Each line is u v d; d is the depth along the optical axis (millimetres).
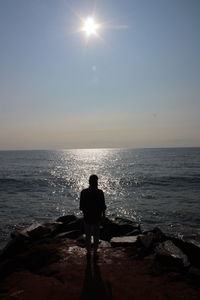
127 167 63094
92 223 5949
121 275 5395
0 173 50438
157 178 40594
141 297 4570
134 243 7133
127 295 4633
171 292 4746
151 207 21719
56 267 5805
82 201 5969
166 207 21547
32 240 8070
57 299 4531
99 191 5957
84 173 50188
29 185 35406
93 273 5477
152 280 5195
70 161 95062
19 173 50562
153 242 7105
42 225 8859
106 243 7348
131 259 6238
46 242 7590
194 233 15141
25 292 4801
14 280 5348
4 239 13969
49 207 22156
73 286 4961
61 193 29469
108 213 20094
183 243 7238
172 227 16328
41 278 5363
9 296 4695
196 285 5023
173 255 5992
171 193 28281
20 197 26891
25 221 17719
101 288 4875
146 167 62156
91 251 6727
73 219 9969
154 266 5789
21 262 6281
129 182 37094
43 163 84188
